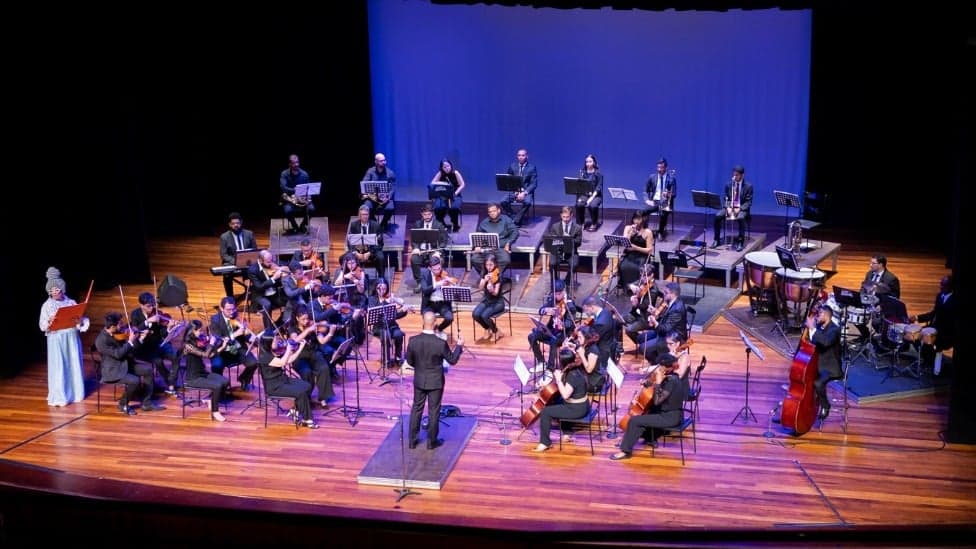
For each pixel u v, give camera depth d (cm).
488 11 1664
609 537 431
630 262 1291
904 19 1243
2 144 1198
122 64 1346
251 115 1731
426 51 1706
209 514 452
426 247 1355
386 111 1752
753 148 1619
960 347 891
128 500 457
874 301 1085
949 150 1504
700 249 1396
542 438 909
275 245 1436
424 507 814
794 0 1085
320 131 1736
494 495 832
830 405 981
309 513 452
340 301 1150
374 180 1483
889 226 1577
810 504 810
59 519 458
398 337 1096
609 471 870
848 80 1506
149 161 1672
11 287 1128
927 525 413
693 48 1598
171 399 1048
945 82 1469
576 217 1530
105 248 1396
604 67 1647
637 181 1689
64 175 1348
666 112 1642
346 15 1669
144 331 1029
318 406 1016
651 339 1101
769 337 1173
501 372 1093
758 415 978
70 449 936
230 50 1686
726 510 802
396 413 997
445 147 1750
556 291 1056
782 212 1631
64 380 1037
